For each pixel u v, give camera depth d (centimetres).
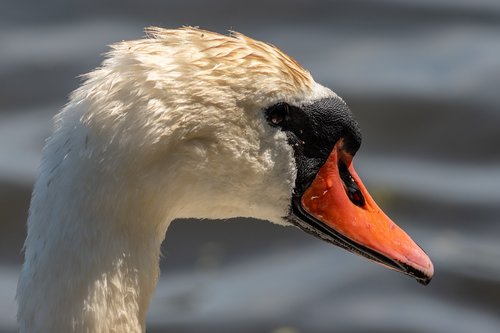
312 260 1391
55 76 1697
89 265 665
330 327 1266
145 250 689
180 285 1358
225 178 730
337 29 1772
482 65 1666
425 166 1528
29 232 677
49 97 1672
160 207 694
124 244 677
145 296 695
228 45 720
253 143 737
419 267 776
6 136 1591
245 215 761
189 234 1430
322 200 779
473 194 1469
